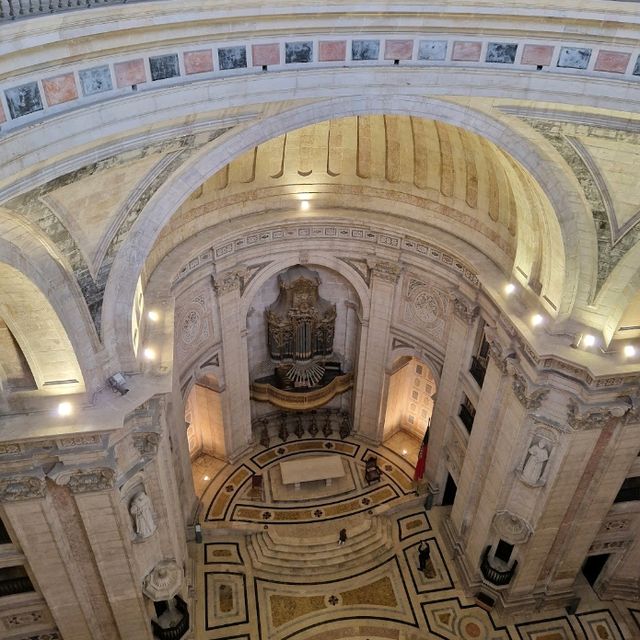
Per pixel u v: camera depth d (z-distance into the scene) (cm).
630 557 2159
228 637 2120
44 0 888
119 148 1114
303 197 2284
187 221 2033
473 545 2212
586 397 1638
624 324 1617
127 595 1731
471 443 2142
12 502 1426
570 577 2161
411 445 2880
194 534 2406
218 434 2677
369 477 2653
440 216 2156
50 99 966
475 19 1224
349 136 2106
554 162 1472
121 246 1330
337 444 2870
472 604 2239
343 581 2311
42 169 999
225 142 1319
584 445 1758
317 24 1182
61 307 1239
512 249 1903
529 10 1201
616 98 1287
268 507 2556
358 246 2331
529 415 1777
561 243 1576
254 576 2320
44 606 1741
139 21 995
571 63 1289
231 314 2344
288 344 2645
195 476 2683
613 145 1372
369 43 1249
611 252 1560
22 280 1131
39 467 1405
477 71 1300
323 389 2712
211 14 1064
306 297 2503
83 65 990
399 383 2741
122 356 1445
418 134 1972
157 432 1512
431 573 2330
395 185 2220
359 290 2453
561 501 1897
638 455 1864
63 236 1180
